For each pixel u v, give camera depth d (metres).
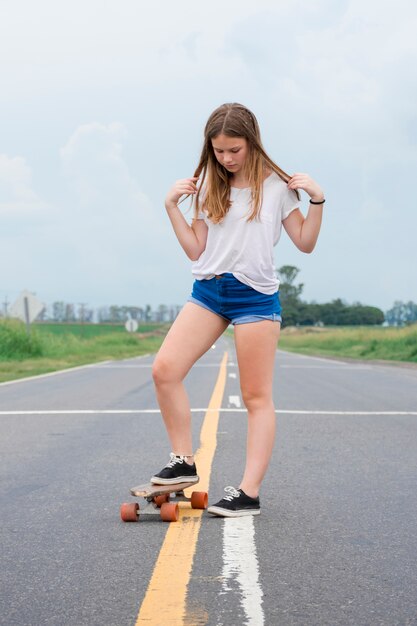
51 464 6.31
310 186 4.14
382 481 5.57
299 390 14.15
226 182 4.23
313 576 3.38
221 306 4.37
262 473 4.53
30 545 3.91
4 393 13.49
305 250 4.31
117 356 37.34
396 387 15.02
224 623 2.82
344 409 10.67
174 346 4.37
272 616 2.89
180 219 4.32
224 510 4.43
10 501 4.95
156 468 6.12
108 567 3.52
